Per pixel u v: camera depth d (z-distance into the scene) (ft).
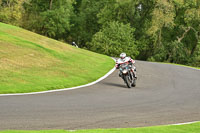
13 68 88.02
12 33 142.82
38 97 60.03
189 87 86.69
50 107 49.80
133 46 318.04
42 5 378.32
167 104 58.90
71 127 37.65
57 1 374.63
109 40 308.40
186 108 55.67
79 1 445.78
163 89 81.10
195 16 300.20
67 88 75.51
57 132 32.14
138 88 81.20
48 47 134.41
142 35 341.41
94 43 314.35
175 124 40.29
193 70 138.51
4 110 45.57
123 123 41.11
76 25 419.54
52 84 77.61
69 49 147.95
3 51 104.42
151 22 310.45
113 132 33.24
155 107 54.95
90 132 32.83
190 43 323.57
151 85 88.07
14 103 51.85
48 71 93.50
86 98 61.36
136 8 344.08
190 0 305.94
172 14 292.40
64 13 370.73
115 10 353.72
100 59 144.25
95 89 75.77
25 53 110.11
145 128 35.99
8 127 36.06
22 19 363.15
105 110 49.75
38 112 45.34
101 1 391.86
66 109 48.80
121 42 313.73
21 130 32.83
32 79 80.12
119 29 314.76
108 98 62.69
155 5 310.45
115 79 96.48
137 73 113.09
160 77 106.73
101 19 359.66
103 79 95.40
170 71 127.13
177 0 302.86
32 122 39.06
